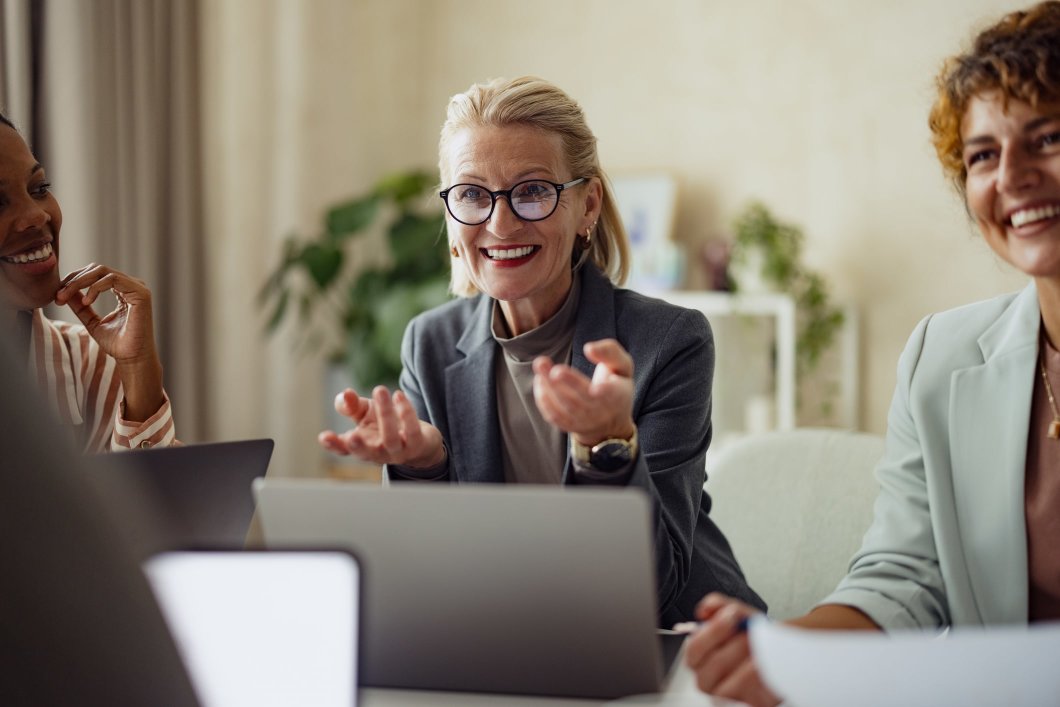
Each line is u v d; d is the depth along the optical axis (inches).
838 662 29.3
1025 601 46.8
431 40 173.5
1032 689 29.0
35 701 18.0
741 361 147.9
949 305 147.1
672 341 60.9
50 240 63.0
